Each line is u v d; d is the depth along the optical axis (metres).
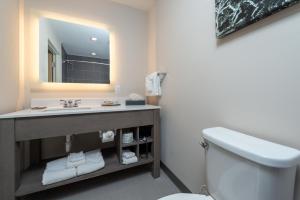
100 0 1.84
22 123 1.08
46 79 1.62
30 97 1.54
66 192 1.39
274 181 0.53
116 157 1.61
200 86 1.14
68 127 1.21
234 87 0.87
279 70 0.66
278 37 0.66
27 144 1.48
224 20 0.87
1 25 1.16
